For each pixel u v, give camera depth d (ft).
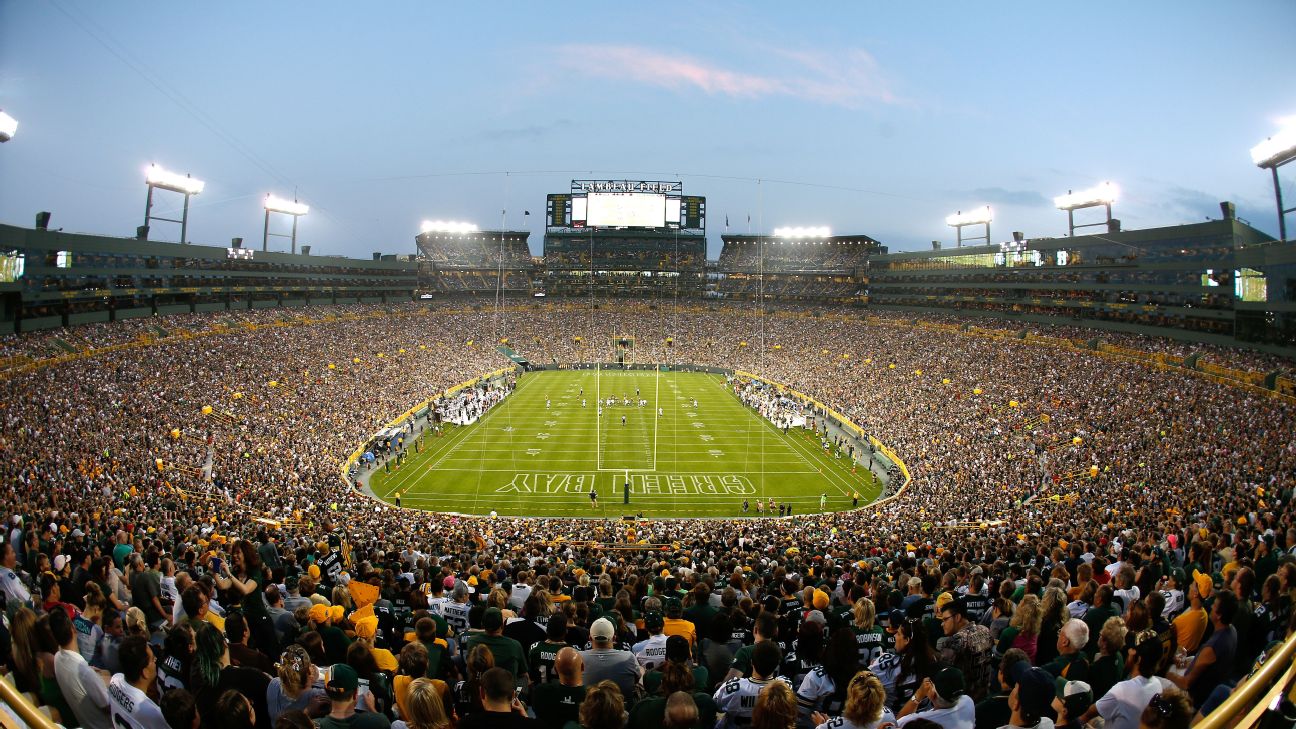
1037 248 286.25
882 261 384.47
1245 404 156.76
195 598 28.76
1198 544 44.88
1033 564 55.26
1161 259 229.86
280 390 198.80
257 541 74.08
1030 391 201.67
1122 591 36.09
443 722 18.88
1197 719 21.24
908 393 225.35
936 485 141.28
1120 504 101.30
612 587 47.55
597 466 170.30
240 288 289.74
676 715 17.66
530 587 44.45
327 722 19.71
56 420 138.62
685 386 292.40
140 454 127.95
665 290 460.96
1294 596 28.63
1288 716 16.15
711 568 58.85
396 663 28.68
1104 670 23.90
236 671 21.98
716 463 175.22
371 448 178.81
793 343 333.42
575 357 344.90
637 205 425.69
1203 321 213.25
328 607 33.09
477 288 459.32
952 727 20.02
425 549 75.10
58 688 22.12
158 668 24.62
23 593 31.65
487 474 162.40
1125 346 220.43
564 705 22.04
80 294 211.41
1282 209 180.86
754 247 482.28
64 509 81.71
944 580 42.47
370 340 285.23
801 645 26.45
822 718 22.70
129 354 193.36
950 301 339.36
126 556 44.55
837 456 184.14
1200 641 27.84
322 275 341.62
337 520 105.40
